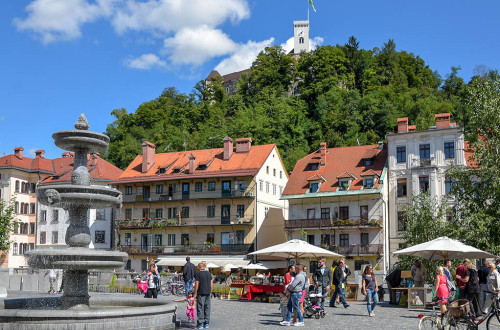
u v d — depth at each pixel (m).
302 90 131.12
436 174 57.78
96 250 18.64
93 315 15.68
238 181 66.94
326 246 60.59
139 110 131.25
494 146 30.91
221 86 157.25
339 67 137.12
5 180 78.25
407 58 155.50
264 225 67.25
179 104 143.50
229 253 64.50
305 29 181.75
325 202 62.41
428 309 25.36
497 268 22.92
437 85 152.50
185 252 67.00
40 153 85.31
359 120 108.62
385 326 18.91
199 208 68.56
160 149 110.50
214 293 36.50
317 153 68.25
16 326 15.48
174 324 18.22
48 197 18.67
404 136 60.34
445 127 58.38
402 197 59.75
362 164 63.62
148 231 70.94
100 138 19.83
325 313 22.17
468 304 15.96
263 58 152.88
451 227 31.27
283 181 73.94
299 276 19.41
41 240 77.69
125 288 39.97
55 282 37.41
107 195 19.48
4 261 75.50
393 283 28.38
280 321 20.86
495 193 29.75
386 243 59.16
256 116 108.25
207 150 74.31
